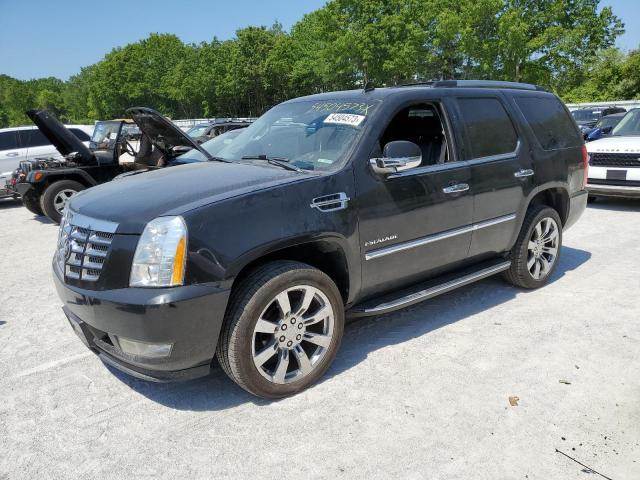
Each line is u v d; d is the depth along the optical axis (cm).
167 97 7462
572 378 326
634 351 360
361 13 4572
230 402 312
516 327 404
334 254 331
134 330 264
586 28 4619
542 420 283
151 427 289
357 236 330
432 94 397
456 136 402
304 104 422
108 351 291
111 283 269
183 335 266
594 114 2100
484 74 4162
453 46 4281
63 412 307
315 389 321
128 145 943
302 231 299
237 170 343
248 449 267
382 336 394
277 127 407
